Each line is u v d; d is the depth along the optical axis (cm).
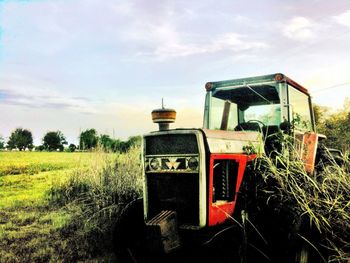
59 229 542
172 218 331
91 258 416
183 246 345
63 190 807
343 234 362
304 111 554
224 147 351
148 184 361
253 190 375
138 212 386
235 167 367
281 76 460
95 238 485
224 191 356
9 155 3158
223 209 348
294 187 369
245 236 347
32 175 1324
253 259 358
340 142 844
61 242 475
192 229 328
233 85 492
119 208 570
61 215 633
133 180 652
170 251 324
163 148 351
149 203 359
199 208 327
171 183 348
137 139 841
